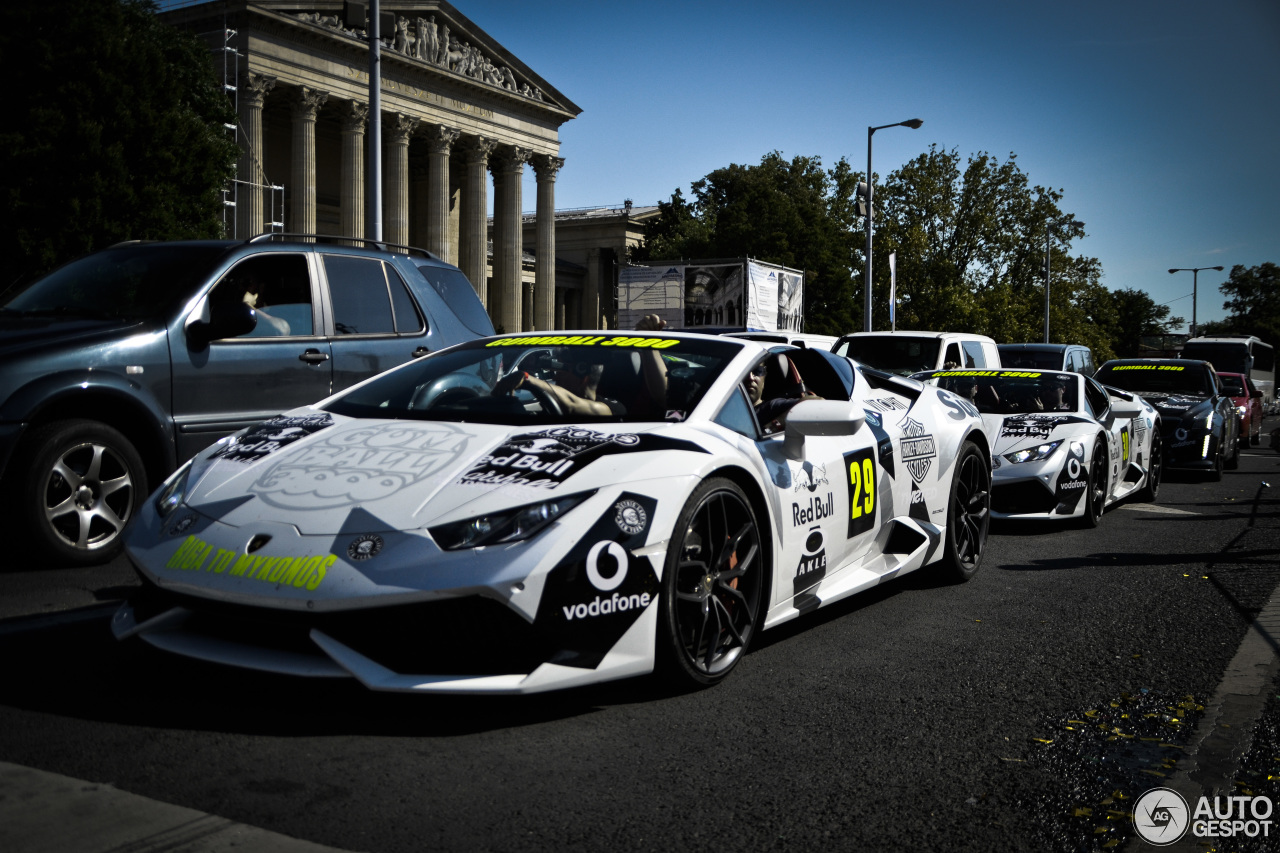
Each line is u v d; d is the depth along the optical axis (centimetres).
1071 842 258
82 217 1742
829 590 457
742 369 428
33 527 521
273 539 311
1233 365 3562
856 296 5869
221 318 559
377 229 1822
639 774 291
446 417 389
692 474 355
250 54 4269
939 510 561
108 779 271
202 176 1952
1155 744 331
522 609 303
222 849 234
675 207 6919
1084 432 833
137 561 326
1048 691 386
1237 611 530
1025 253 5469
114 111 1795
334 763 288
